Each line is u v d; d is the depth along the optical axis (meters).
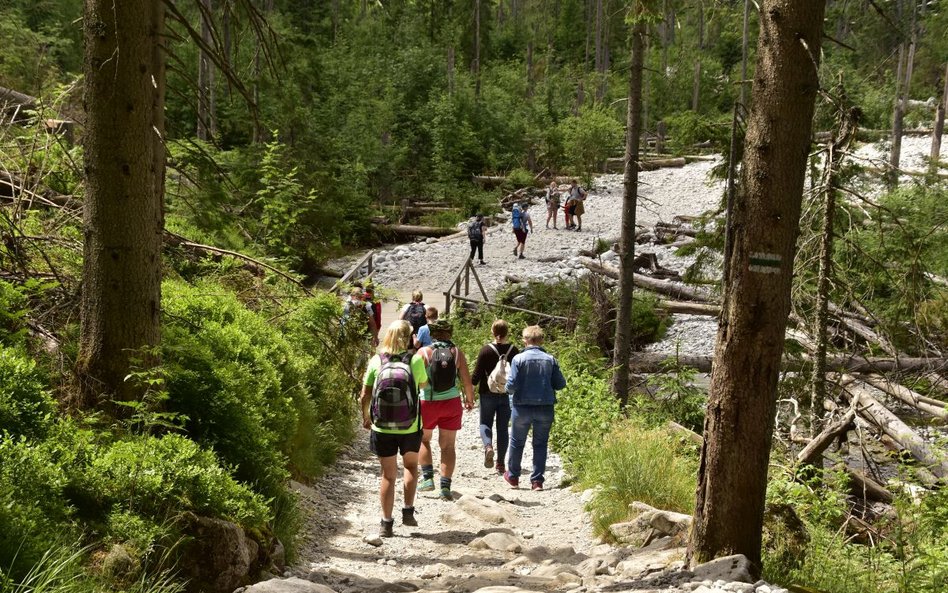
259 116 8.65
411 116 43.66
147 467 4.97
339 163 34.47
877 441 13.57
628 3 13.65
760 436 5.05
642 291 23.72
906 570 6.70
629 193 14.05
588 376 14.02
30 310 6.65
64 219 8.84
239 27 8.05
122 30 5.77
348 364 11.21
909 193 14.36
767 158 4.86
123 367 5.98
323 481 8.91
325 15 50.00
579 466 9.87
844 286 11.07
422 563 6.39
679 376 14.05
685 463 8.62
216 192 8.38
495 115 46.31
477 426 13.87
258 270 11.68
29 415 5.00
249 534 5.35
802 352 13.47
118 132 5.85
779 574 5.63
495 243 31.55
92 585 4.01
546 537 7.50
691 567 5.27
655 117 54.72
